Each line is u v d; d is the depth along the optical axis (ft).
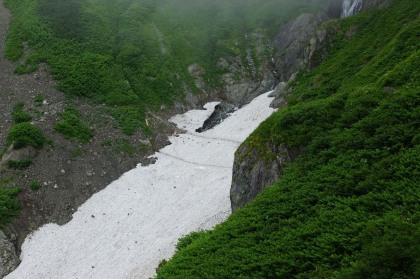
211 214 103.71
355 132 72.23
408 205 51.19
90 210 116.16
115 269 93.66
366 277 40.57
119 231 107.24
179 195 119.75
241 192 91.50
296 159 78.54
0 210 106.73
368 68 109.91
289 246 54.90
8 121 141.79
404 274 38.24
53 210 114.11
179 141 156.87
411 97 70.44
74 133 139.44
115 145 143.33
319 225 56.65
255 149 92.48
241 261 56.44
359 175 62.44
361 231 50.57
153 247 97.71
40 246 103.55
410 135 62.80
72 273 94.68
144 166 137.90
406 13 137.80
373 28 151.12
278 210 65.92
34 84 159.94
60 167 125.59
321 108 86.22
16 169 120.16
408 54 98.53
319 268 48.21
